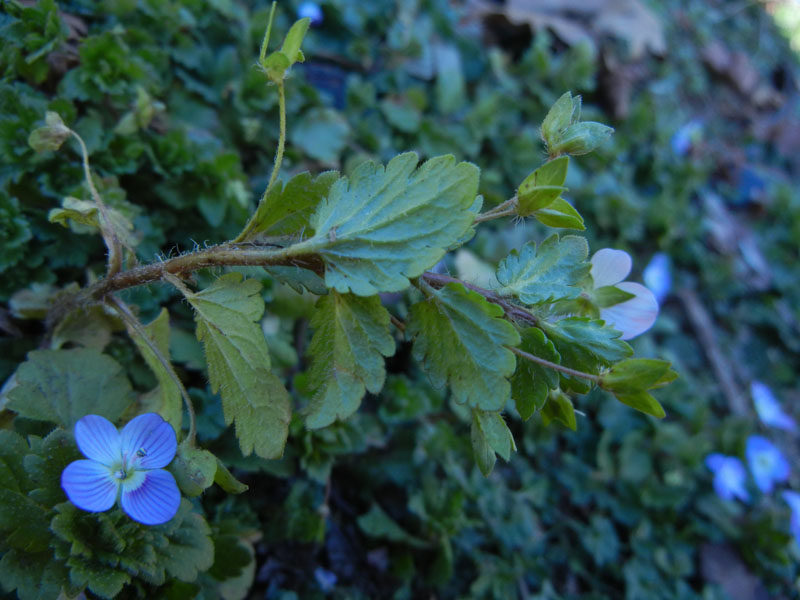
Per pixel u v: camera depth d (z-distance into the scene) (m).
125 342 0.10
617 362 0.06
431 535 0.12
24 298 0.09
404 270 0.06
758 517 0.15
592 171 0.19
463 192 0.06
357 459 0.12
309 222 0.06
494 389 0.06
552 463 0.14
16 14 0.10
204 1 0.13
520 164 0.17
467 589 0.12
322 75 0.16
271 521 0.11
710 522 0.15
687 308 0.19
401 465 0.12
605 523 0.14
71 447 0.07
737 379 0.18
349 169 0.14
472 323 0.06
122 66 0.11
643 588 0.14
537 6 0.21
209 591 0.08
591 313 0.07
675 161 0.21
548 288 0.06
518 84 0.18
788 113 0.26
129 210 0.10
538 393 0.06
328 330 0.06
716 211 0.21
